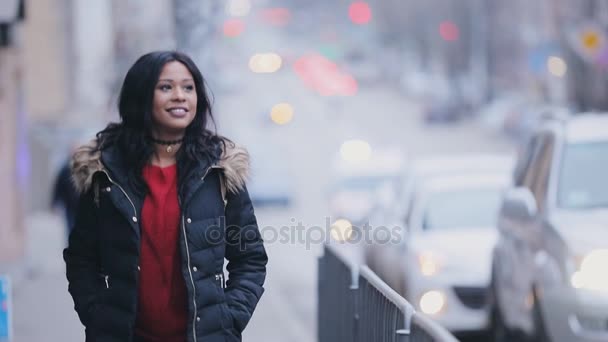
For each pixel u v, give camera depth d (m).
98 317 10.56
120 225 10.52
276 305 32.91
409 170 31.77
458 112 154.75
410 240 27.02
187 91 10.84
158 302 10.44
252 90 192.00
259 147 88.75
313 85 189.62
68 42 75.50
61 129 68.62
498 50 151.38
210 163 10.61
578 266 19.09
